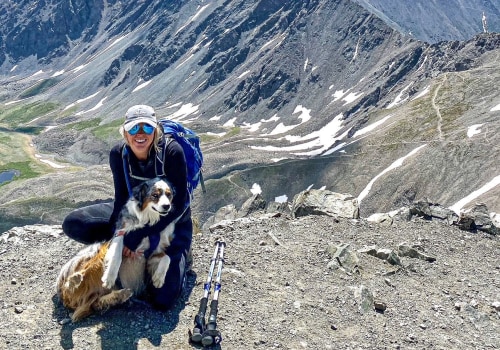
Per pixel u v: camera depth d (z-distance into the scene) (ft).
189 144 29.96
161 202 26.09
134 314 28.99
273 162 578.66
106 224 31.91
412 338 30.42
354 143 509.35
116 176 28.73
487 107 481.46
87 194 522.47
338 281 35.78
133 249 27.68
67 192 528.22
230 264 36.19
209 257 37.27
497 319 34.99
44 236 43.16
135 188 27.30
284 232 44.09
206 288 30.17
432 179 393.09
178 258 29.84
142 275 28.94
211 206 460.55
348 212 50.08
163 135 28.43
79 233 31.81
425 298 35.94
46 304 30.25
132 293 28.30
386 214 51.62
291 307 31.48
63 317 28.81
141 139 27.22
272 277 34.99
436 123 484.33
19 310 29.17
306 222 47.21
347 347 28.55
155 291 29.22
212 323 27.12
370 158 465.06
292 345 27.94
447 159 403.54
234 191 468.34
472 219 50.16
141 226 27.30
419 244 44.68
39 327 27.78
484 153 389.60
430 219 52.03
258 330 28.84
